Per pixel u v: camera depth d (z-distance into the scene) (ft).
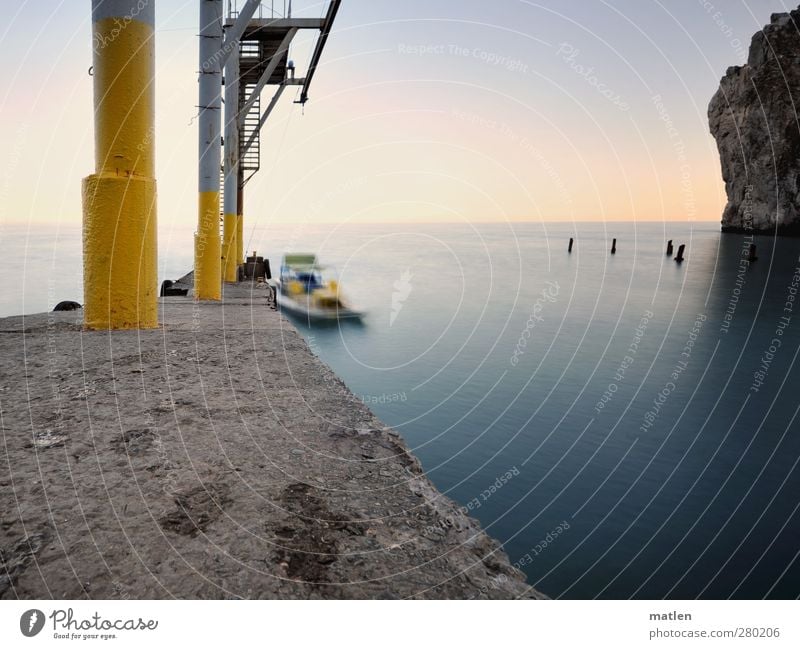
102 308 17.20
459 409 39.14
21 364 12.44
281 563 4.92
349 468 7.16
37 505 5.81
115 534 5.29
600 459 30.91
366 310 80.94
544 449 32.07
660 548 22.34
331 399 10.24
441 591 4.76
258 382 11.28
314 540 5.35
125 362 12.81
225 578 4.67
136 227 17.17
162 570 4.75
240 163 57.57
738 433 35.53
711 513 25.27
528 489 26.99
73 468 6.78
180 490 6.27
